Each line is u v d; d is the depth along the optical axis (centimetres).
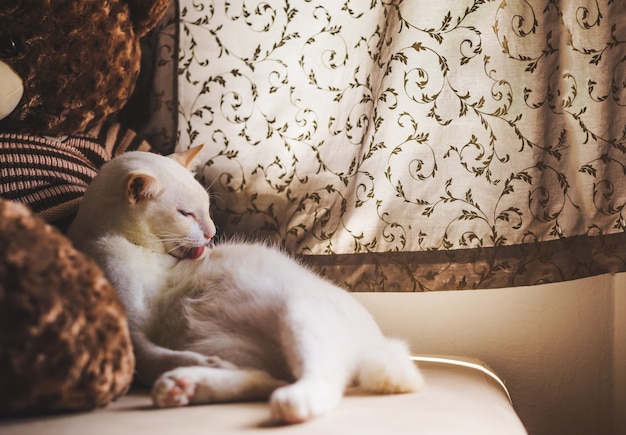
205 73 140
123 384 90
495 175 131
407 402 93
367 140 135
